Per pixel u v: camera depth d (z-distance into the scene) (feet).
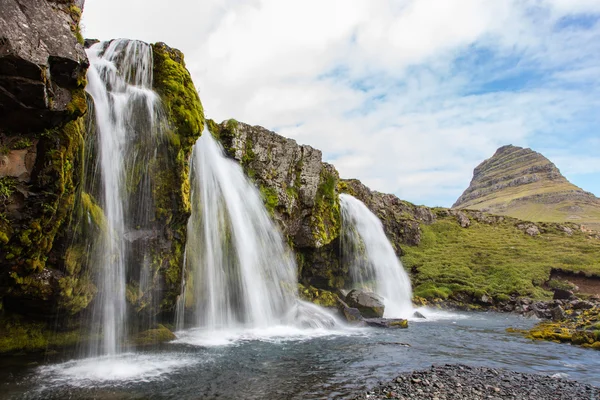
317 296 98.07
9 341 43.45
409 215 215.10
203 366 48.98
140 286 54.54
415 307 134.92
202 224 73.87
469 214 251.60
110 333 50.34
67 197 42.32
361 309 96.63
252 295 82.28
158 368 46.80
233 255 80.38
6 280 39.88
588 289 158.51
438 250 196.24
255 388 42.11
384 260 145.59
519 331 88.89
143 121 56.44
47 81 36.65
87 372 43.32
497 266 173.68
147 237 55.47
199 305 69.56
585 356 65.10
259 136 98.48
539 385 47.75
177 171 59.52
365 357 57.88
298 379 45.98
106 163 50.60
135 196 54.60
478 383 46.85
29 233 38.88
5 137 37.40
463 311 135.23
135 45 61.11
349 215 133.39
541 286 159.22
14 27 34.45
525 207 571.69
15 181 37.58
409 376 48.03
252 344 63.16
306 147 113.60
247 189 91.50
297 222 108.68
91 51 57.16
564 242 208.95
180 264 60.95
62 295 43.86
